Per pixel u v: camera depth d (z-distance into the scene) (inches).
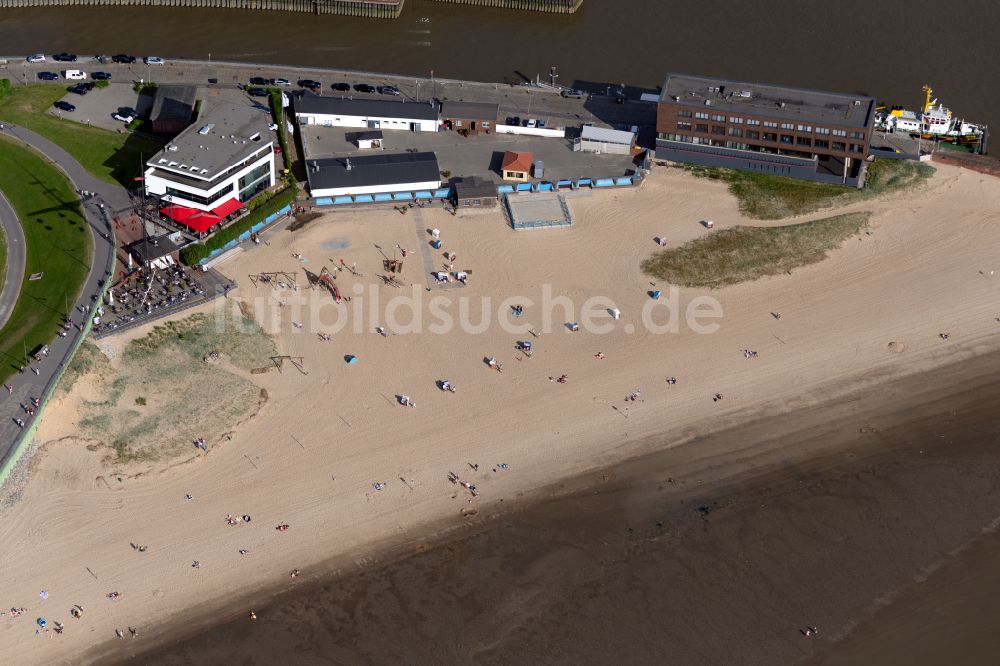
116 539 6392.7
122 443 6835.6
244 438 6948.8
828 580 6363.2
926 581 6378.0
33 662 5871.1
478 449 6963.6
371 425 7066.9
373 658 5925.2
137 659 5900.6
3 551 6304.1
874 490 6855.3
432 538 6505.9
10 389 6894.7
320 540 6451.8
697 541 6535.4
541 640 6033.5
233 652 5940.0
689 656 5984.3
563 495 6766.7
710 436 7130.9
